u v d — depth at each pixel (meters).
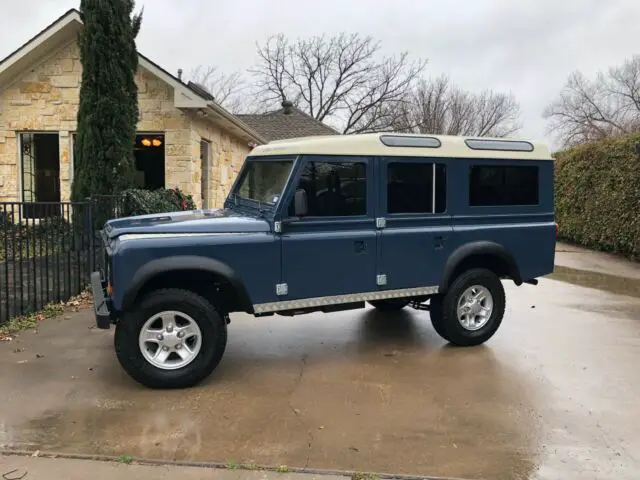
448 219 5.09
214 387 4.20
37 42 10.22
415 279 4.96
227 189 14.48
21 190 11.34
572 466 3.05
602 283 9.01
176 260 4.04
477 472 2.97
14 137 11.16
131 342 4.05
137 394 4.04
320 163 4.54
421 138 4.98
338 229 4.64
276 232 4.38
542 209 5.58
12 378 4.30
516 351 5.15
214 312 4.21
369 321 6.29
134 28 9.48
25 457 3.07
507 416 3.70
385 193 4.80
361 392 4.12
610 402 3.95
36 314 6.10
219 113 11.46
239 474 2.92
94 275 5.14
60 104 11.03
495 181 5.33
